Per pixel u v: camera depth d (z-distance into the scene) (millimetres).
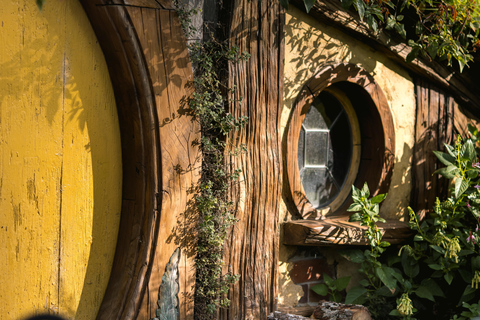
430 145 3879
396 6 3285
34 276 2107
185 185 2457
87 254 2283
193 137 2484
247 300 2752
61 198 2174
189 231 2490
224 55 2609
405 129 3760
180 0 2449
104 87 2293
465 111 4164
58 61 2121
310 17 3135
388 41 3477
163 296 2377
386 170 3562
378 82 3582
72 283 2234
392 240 3334
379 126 3523
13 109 2004
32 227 2090
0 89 1962
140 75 2232
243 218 2725
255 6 2730
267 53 2795
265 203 2826
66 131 2170
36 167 2088
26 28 2016
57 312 2184
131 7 2152
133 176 2367
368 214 3059
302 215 3156
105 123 2312
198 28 2588
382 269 3182
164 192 2355
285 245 3059
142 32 2205
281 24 2857
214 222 2596
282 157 3029
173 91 2367
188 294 2506
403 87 3744
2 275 2012
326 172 3512
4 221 2006
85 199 2260
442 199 3957
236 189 2676
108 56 2254
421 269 3582
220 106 2635
